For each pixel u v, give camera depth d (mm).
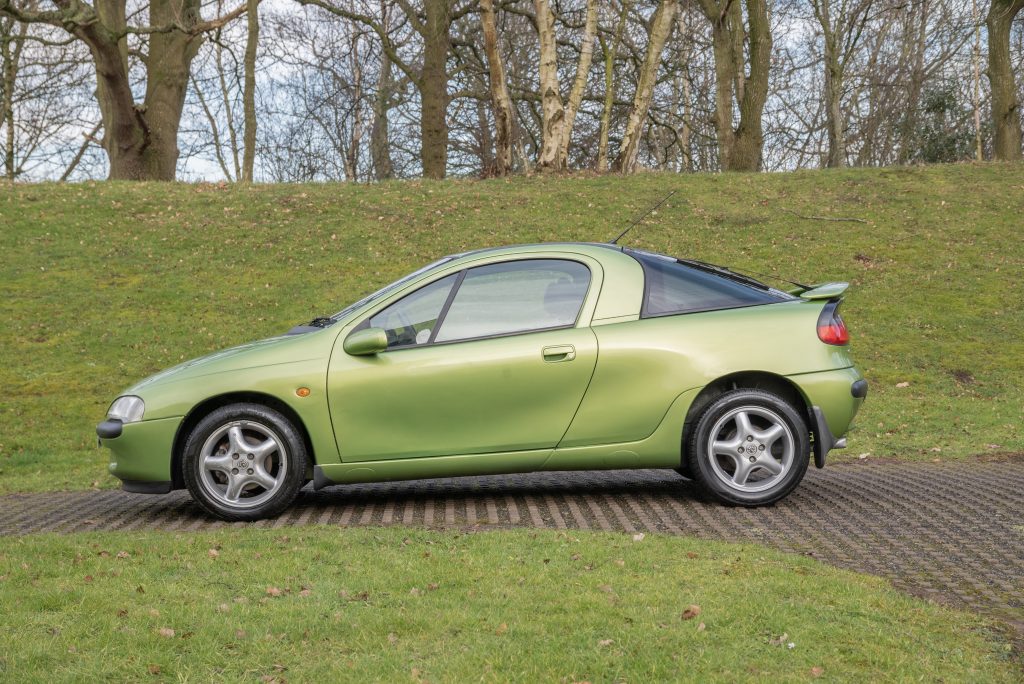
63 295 17094
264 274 18547
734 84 39531
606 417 5715
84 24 23484
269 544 4727
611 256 5992
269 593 3885
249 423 5684
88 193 23016
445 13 29406
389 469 5738
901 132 43156
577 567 4227
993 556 4652
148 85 28234
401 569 4203
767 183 24812
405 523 5496
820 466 5754
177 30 26641
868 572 4387
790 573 4125
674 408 5711
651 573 4109
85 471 8664
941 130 40688
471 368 5672
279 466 5688
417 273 6047
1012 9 28750
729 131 30578
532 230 21016
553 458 5750
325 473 5723
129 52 30078
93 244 19812
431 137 29641
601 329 5773
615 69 33406
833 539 5008
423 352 5727
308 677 3033
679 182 24844
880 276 18391
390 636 3365
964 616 3684
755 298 5984
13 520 6000
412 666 3094
